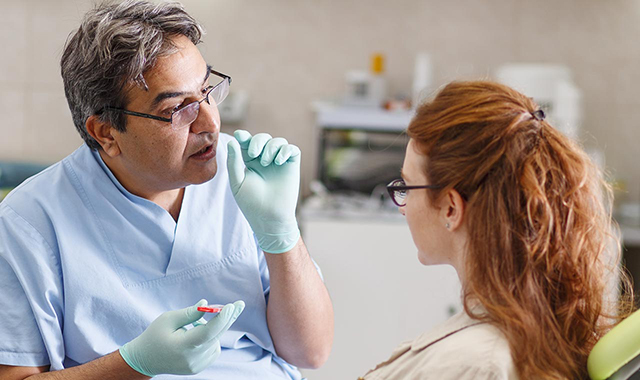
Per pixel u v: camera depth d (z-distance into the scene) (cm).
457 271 106
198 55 120
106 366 115
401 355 111
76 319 123
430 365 97
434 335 104
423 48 352
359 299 291
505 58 353
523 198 96
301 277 132
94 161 128
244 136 128
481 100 102
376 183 353
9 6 340
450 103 104
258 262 141
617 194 347
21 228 122
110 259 127
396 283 291
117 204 127
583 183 99
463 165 100
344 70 352
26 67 345
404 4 349
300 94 354
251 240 138
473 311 101
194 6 346
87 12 123
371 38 351
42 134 350
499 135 98
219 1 346
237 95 345
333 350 292
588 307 100
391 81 354
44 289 120
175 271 130
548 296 98
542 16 351
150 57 114
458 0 349
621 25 352
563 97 311
